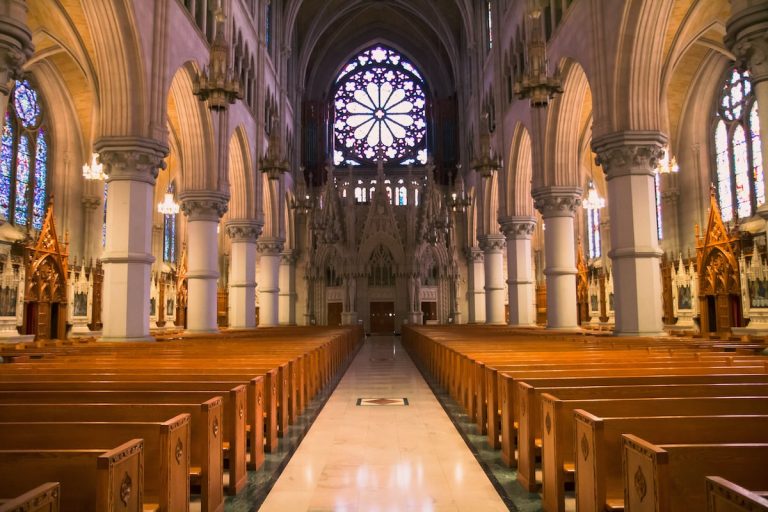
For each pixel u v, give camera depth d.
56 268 24.55
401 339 40.53
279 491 6.61
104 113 16.31
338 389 15.09
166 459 4.59
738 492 2.76
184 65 20.52
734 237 22.86
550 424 5.68
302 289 45.59
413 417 11.03
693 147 27.44
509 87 28.84
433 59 48.84
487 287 34.84
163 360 9.98
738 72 25.06
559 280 22.48
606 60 16.69
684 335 19.39
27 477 3.85
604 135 16.34
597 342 13.95
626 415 5.59
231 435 6.46
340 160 48.47
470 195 41.25
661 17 15.72
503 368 8.48
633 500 3.97
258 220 29.27
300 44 44.31
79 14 18.06
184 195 22.56
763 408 5.53
